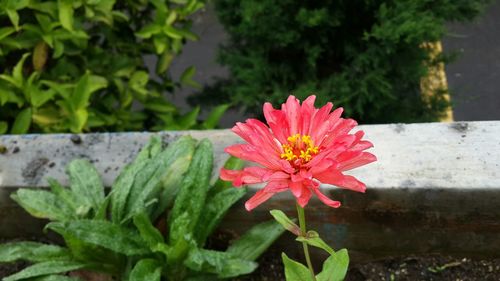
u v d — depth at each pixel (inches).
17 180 16.2
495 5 32.7
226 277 14.4
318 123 9.9
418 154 14.7
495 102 28.7
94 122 20.5
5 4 18.3
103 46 22.8
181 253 14.3
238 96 22.8
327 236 15.6
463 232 14.7
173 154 15.4
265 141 9.8
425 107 24.1
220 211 14.8
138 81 21.7
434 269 15.3
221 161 15.9
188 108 30.2
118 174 16.0
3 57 20.0
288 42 21.6
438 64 25.7
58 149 16.8
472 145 14.7
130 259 15.3
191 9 22.2
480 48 31.1
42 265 14.5
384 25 20.5
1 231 17.4
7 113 20.3
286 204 15.1
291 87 23.1
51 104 19.6
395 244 15.3
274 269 16.0
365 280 15.6
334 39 22.5
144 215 14.1
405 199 14.3
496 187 13.8
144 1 22.0
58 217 15.0
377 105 22.4
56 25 19.3
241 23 22.5
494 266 15.1
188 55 32.8
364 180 14.3
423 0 20.9
